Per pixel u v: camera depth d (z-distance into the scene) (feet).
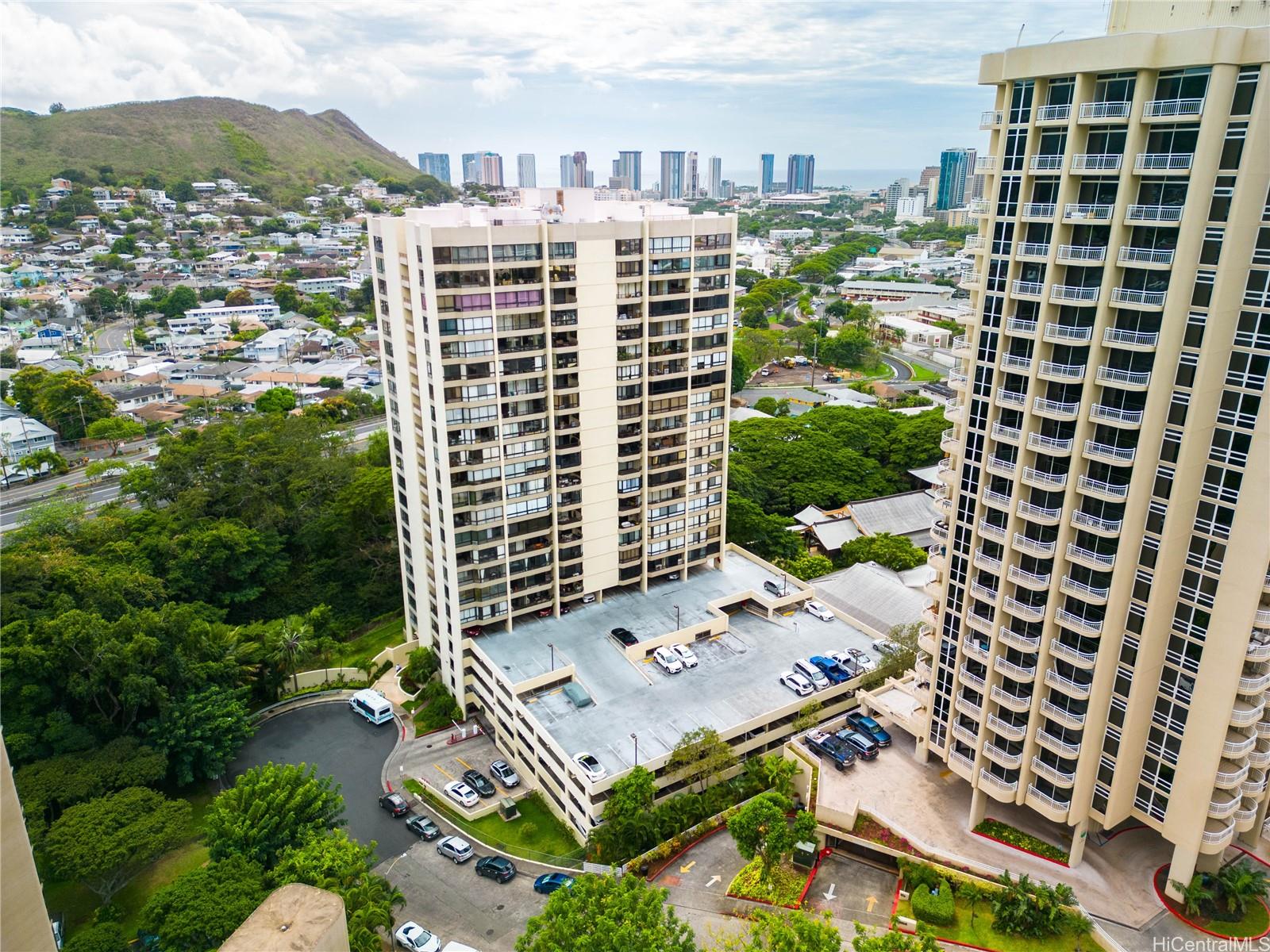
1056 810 216.74
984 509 219.82
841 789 253.44
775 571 368.48
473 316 282.77
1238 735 203.21
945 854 229.45
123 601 329.93
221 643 330.13
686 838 250.16
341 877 214.48
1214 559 190.49
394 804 277.64
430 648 350.64
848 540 446.19
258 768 300.40
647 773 248.52
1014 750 225.56
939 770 262.06
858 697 284.20
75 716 289.94
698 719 281.74
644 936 178.70
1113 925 208.33
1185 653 200.23
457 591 308.81
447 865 255.09
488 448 298.56
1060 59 181.37
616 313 310.45
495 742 314.35
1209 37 161.07
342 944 65.26
